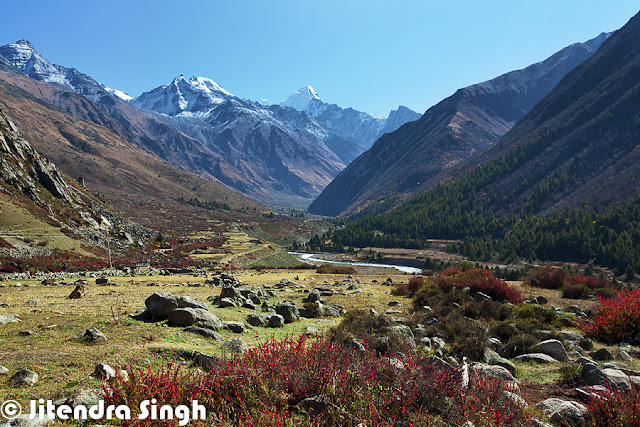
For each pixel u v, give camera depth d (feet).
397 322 50.01
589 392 23.50
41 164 322.55
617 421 17.88
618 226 492.54
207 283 109.09
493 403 18.07
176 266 225.76
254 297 69.92
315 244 640.17
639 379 25.12
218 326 40.27
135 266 193.88
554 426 18.58
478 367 28.02
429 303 65.46
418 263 492.54
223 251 362.94
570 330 49.90
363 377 18.99
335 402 17.75
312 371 19.72
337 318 58.49
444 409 17.78
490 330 42.98
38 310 48.57
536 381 27.89
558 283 111.04
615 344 42.98
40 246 193.06
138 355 27.71
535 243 512.22
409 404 17.40
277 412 16.89
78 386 20.97
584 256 452.76
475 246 526.57
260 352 22.04
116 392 16.98
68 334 34.24
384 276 167.12
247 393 17.87
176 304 42.83
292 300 78.18
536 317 52.85
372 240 653.71
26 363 25.34
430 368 19.99
